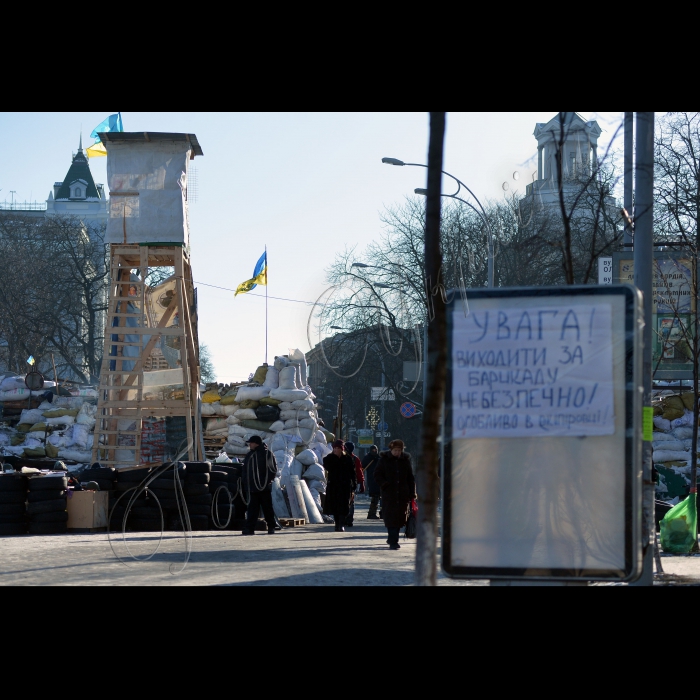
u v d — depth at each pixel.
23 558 24.67
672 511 29.69
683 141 35.88
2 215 133.62
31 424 66.19
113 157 47.66
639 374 13.28
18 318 124.94
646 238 19.80
